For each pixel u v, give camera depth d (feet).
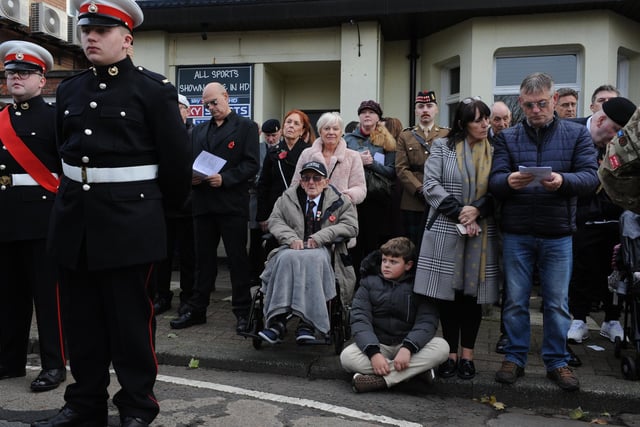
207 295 17.07
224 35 28.53
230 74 28.60
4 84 24.53
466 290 12.25
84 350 9.77
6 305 13.00
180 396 12.19
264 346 15.06
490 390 12.33
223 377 13.57
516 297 12.25
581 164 11.69
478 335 16.08
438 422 11.10
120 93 9.26
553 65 26.04
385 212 17.69
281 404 11.84
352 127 21.24
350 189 15.80
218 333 16.29
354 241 15.19
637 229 12.62
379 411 11.58
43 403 11.69
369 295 13.14
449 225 12.48
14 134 12.58
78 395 9.85
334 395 12.44
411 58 28.25
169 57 28.96
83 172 9.20
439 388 12.60
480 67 25.73
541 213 11.80
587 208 14.82
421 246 12.75
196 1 26.66
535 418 11.46
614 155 9.14
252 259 22.49
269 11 25.95
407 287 12.99
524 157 12.05
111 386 12.76
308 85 31.14
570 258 12.05
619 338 14.01
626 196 9.49
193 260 18.88
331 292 13.48
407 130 17.98
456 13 25.16
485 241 12.36
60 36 30.68
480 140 12.78
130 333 9.53
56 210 9.53
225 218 16.46
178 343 15.25
